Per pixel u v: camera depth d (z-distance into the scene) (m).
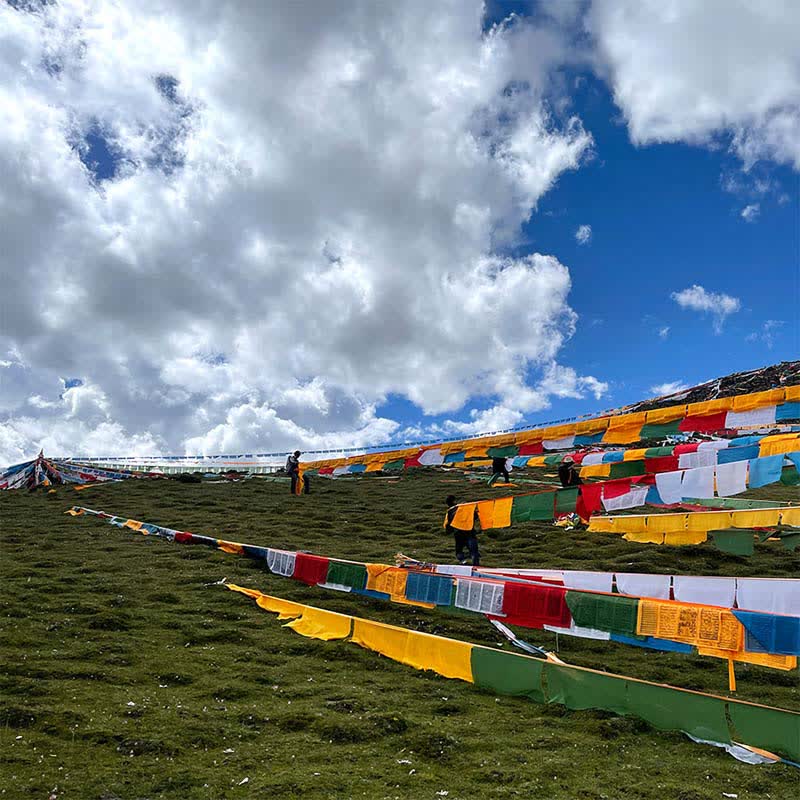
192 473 47.88
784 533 16.95
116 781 9.16
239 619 17.27
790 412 16.53
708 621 11.27
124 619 16.47
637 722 11.82
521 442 21.59
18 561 22.30
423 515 33.22
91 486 42.88
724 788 9.86
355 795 9.21
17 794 8.66
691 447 18.05
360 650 15.28
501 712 12.35
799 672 15.75
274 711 11.94
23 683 12.17
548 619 13.02
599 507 16.23
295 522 31.41
